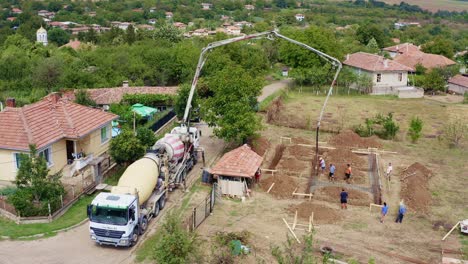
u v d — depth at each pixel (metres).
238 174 33.34
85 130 36.41
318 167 39.59
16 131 33.56
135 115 48.56
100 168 34.84
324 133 50.94
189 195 33.69
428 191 36.06
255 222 29.91
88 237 27.11
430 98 71.56
